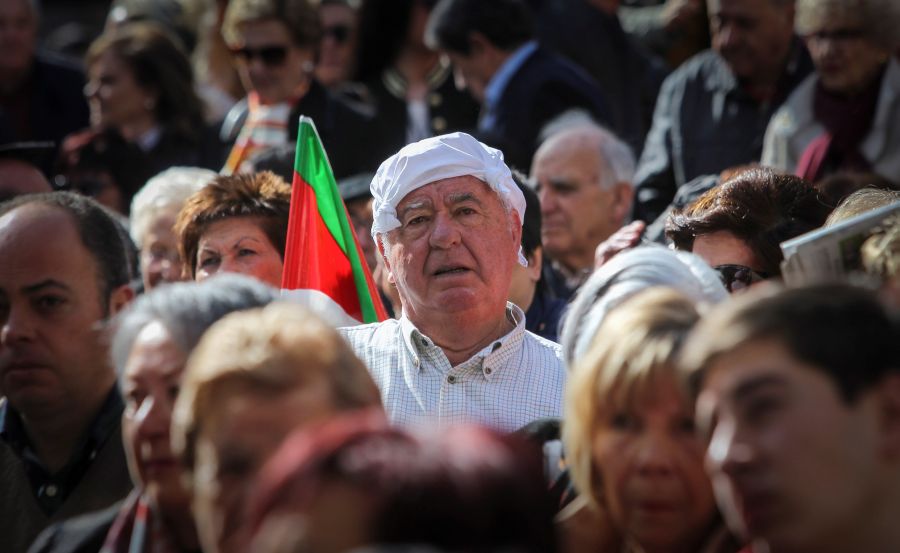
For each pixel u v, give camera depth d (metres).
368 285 10.79
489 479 4.83
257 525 4.93
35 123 20.72
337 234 10.80
